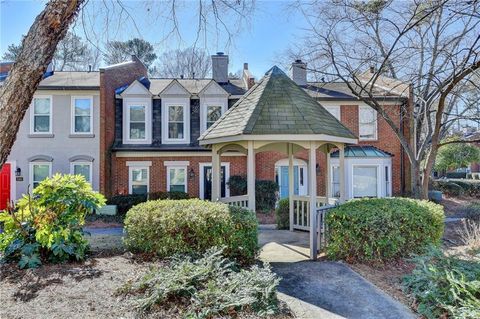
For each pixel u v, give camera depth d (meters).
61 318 4.12
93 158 16.61
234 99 18.22
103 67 16.92
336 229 6.85
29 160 16.45
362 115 18.22
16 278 5.23
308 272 6.11
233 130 7.78
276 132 7.41
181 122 17.94
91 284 5.04
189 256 5.93
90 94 16.78
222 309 4.28
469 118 12.43
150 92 17.69
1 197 16.23
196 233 6.33
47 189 6.36
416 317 4.61
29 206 6.16
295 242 9.02
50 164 16.59
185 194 15.82
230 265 5.52
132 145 17.45
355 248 6.66
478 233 9.03
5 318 4.09
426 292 4.91
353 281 5.68
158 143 17.66
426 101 12.55
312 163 7.64
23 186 16.42
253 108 7.97
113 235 9.48
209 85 17.92
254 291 4.59
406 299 5.14
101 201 6.75
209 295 4.46
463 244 8.91
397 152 18.09
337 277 5.86
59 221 6.20
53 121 16.73
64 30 4.00
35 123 16.73
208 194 17.44
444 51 10.93
